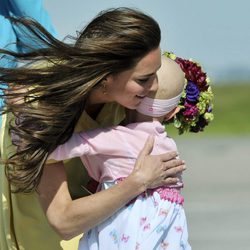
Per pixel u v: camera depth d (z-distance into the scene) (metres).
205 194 35.25
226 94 91.12
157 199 12.02
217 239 26.91
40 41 11.67
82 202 11.77
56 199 11.88
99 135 12.02
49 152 11.64
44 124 11.48
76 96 11.45
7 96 11.68
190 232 27.95
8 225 12.58
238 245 26.02
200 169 44.16
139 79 11.63
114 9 11.68
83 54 11.38
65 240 12.09
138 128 12.17
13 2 13.86
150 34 11.48
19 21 11.84
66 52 11.42
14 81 11.62
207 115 13.02
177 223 12.15
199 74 12.82
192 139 64.56
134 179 11.77
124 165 12.06
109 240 11.95
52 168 11.90
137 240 11.85
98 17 11.66
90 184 12.62
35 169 11.61
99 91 11.76
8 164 11.80
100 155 12.12
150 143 12.02
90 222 11.80
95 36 11.50
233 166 45.31
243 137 65.75
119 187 11.76
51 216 11.88
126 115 12.48
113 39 11.39
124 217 11.93
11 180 11.73
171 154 12.06
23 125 11.55
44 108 11.50
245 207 32.09
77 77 11.42
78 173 12.70
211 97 12.96
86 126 12.30
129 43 11.41
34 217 12.59
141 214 11.94
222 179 39.91
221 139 64.19
